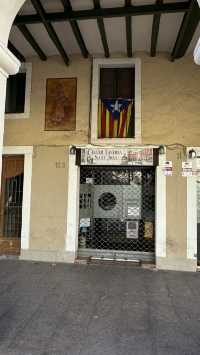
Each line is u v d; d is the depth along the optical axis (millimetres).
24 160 6973
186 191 6348
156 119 6598
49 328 3307
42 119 6988
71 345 2941
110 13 5129
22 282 5047
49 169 6836
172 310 3916
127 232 6848
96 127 6754
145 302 4195
